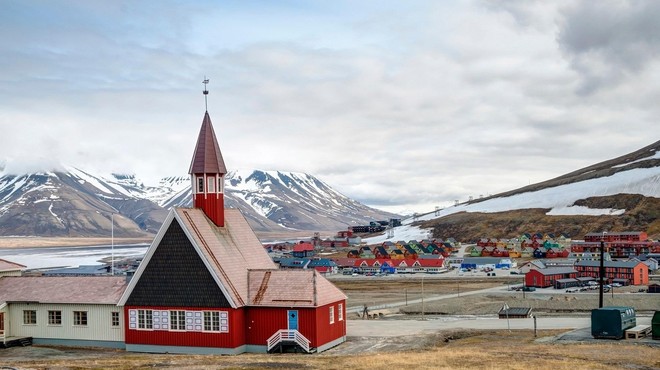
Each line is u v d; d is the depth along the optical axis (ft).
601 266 310.04
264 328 220.02
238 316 216.95
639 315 341.82
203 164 236.43
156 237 224.74
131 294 225.56
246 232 253.44
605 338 229.04
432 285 594.24
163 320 221.87
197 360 185.88
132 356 205.26
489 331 270.46
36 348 229.45
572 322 303.68
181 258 221.87
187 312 219.20
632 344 213.05
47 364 177.37
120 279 240.73
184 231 222.48
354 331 274.36
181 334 219.61
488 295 471.62
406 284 615.16
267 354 209.97
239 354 213.46
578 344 214.90
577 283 558.97
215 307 215.72
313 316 216.13
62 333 235.20
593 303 412.77
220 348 215.10
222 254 227.61
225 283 216.74
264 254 253.65
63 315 235.40
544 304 414.41
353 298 492.13
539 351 196.95
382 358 180.86
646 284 572.92
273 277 227.61
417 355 186.91
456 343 237.45
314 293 219.00
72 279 244.22
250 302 220.64
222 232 237.86
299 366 168.45
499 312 352.90
